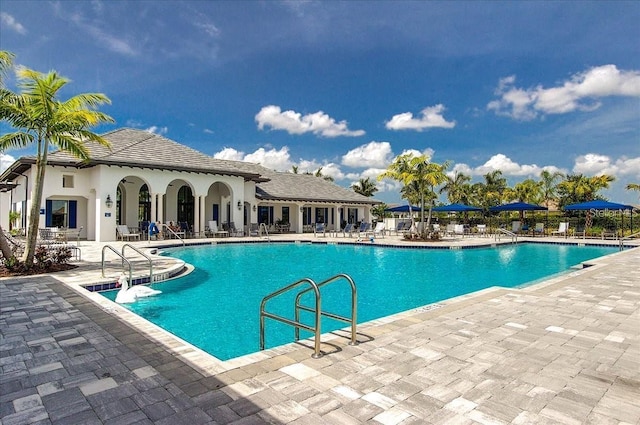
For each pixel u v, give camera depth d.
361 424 2.91
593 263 13.20
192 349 4.50
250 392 3.42
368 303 8.99
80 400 3.28
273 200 29.58
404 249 20.00
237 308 8.25
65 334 5.07
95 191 21.08
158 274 10.05
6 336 4.99
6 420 2.96
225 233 25.53
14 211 26.97
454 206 30.97
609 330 5.37
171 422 2.92
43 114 10.41
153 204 22.30
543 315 6.14
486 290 8.21
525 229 29.73
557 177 40.72
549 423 2.96
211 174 24.83
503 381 3.70
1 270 10.24
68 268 10.94
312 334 6.52
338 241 21.92
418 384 3.61
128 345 4.64
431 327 5.45
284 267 14.05
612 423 2.96
